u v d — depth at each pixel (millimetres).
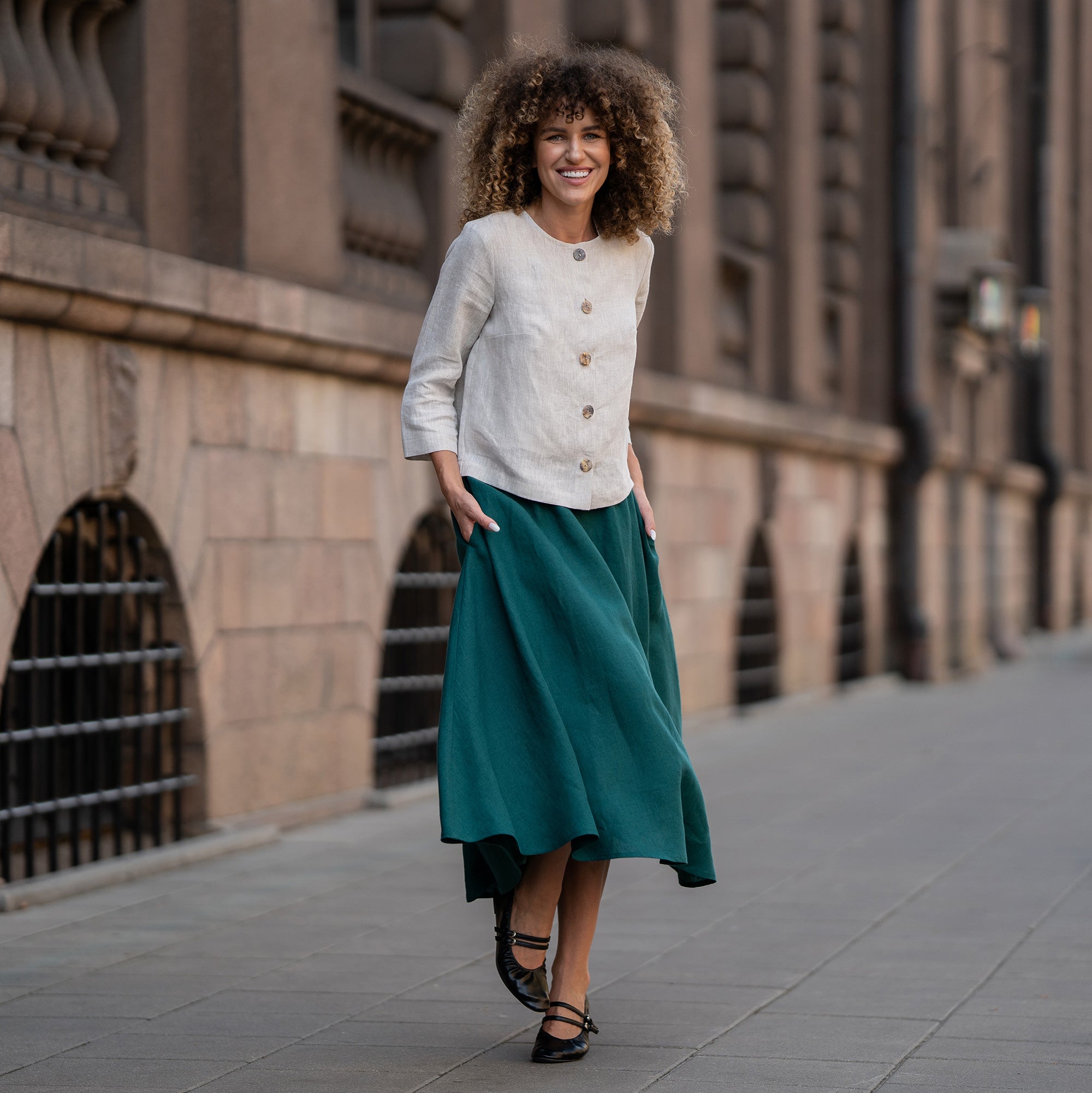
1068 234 38281
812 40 20156
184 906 7633
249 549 9594
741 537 17641
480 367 5156
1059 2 37031
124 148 9023
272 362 9703
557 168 5043
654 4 16016
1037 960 6438
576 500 5133
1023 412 35562
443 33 12188
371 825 10070
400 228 11664
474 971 6316
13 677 8883
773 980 6121
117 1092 4738
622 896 7848
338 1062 5043
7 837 7840
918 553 22875
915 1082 4781
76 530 8414
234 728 9453
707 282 16938
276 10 9805
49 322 7852
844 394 21984
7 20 8250
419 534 12047
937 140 23828
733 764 13281
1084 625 40406
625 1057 5082
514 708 4973
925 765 13078
